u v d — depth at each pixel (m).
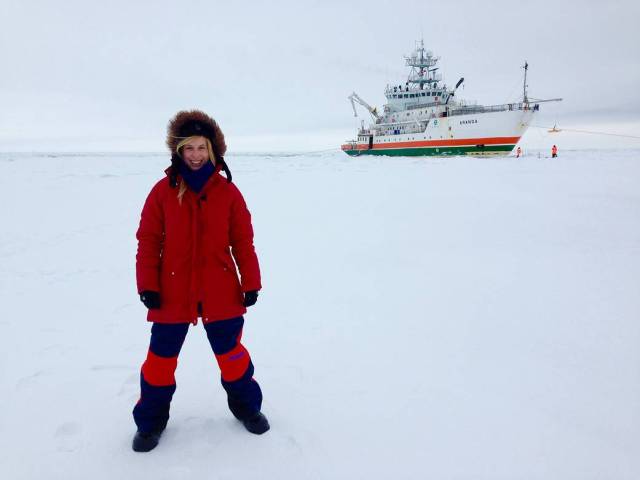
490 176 18.89
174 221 2.12
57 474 2.10
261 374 3.07
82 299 4.78
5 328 3.97
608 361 3.10
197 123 2.06
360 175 20.55
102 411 2.63
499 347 3.38
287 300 4.64
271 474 2.08
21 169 24.41
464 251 6.50
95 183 17.08
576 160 30.25
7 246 7.34
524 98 39.09
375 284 5.09
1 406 2.69
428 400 2.69
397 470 2.10
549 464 2.11
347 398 2.73
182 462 2.17
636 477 2.01
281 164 31.12
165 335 2.17
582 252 6.25
